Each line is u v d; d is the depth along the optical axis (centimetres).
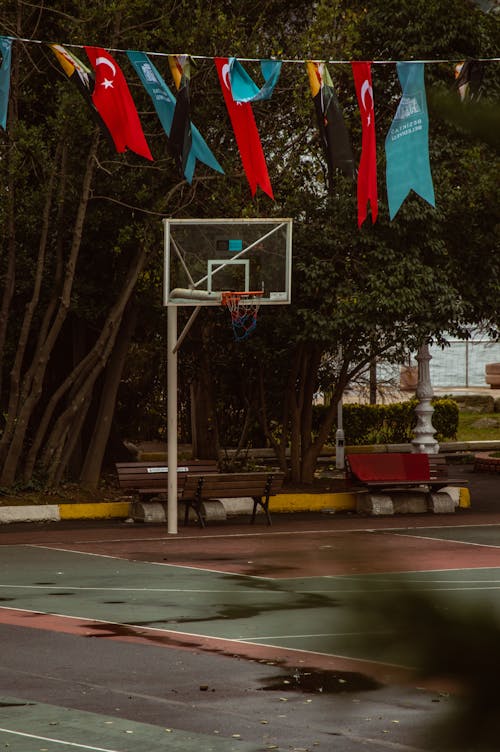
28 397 2572
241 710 897
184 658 1115
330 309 2702
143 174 2511
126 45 2403
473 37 2564
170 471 2259
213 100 2503
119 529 2316
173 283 2306
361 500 2636
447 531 2289
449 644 144
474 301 2686
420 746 142
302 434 3039
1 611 1396
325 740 781
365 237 2562
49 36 2561
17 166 2403
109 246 2630
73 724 856
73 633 1252
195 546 2047
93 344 2966
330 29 2542
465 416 4775
